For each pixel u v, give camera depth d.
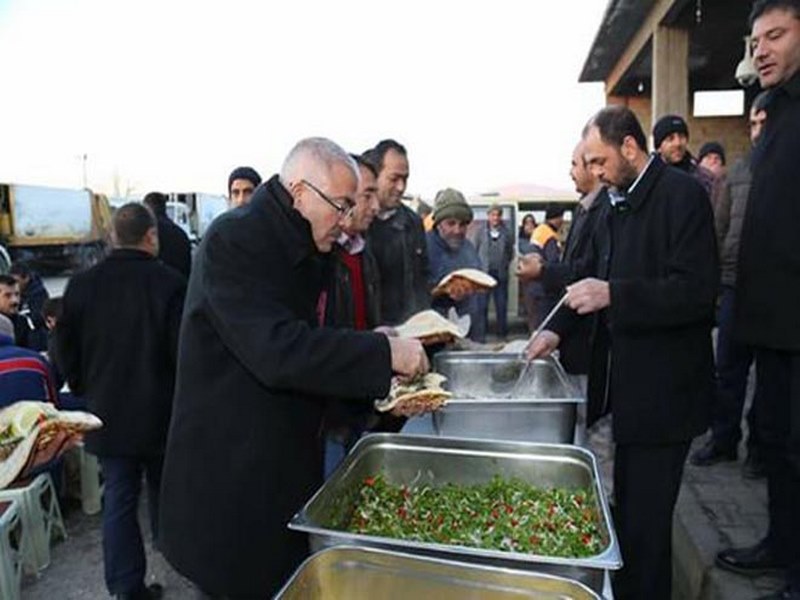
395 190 2.72
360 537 1.17
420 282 2.88
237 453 1.40
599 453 3.50
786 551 2.18
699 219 1.73
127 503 2.48
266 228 1.38
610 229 1.96
